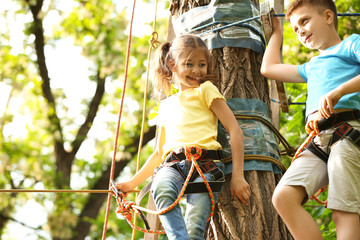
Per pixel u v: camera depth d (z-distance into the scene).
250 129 2.97
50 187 12.68
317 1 2.78
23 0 13.18
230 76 3.11
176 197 2.57
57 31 13.45
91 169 13.44
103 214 13.34
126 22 12.96
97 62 12.89
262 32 3.32
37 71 13.70
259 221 2.80
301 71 2.88
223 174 2.66
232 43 3.16
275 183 2.97
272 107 3.79
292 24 2.85
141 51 12.50
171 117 2.84
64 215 11.45
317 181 2.54
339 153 2.49
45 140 13.67
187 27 3.29
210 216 2.58
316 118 2.64
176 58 2.86
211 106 2.78
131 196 11.67
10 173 13.12
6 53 13.41
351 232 2.38
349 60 2.65
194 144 2.67
